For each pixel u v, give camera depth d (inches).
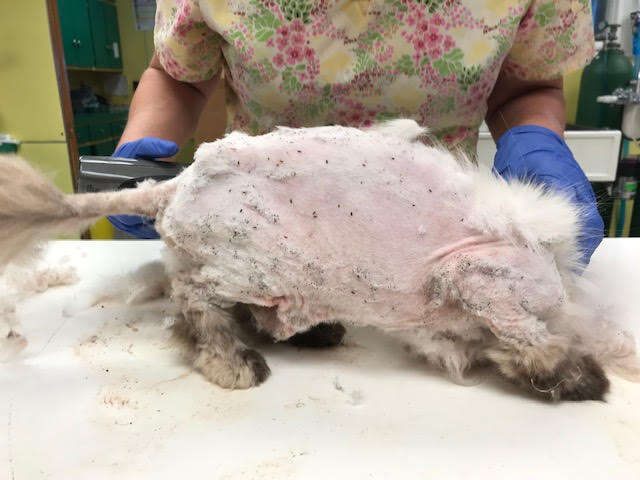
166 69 36.0
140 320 31.0
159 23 35.4
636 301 30.2
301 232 24.6
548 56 33.5
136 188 27.7
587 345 25.5
